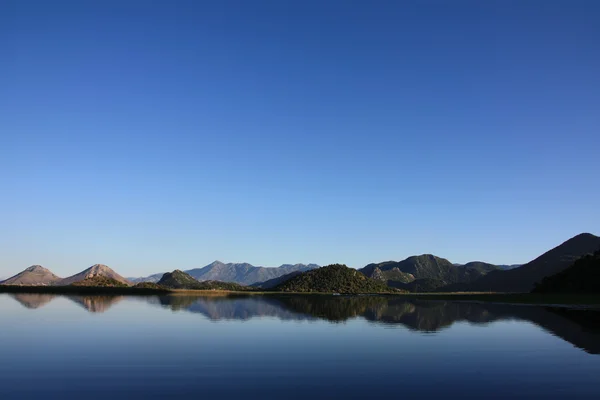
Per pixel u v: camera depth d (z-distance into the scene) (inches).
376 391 847.7
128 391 839.1
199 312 2438.5
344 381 914.1
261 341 1396.4
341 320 2059.5
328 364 1066.1
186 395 816.9
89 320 1951.3
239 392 836.0
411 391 849.5
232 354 1181.7
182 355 1162.0
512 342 1389.0
